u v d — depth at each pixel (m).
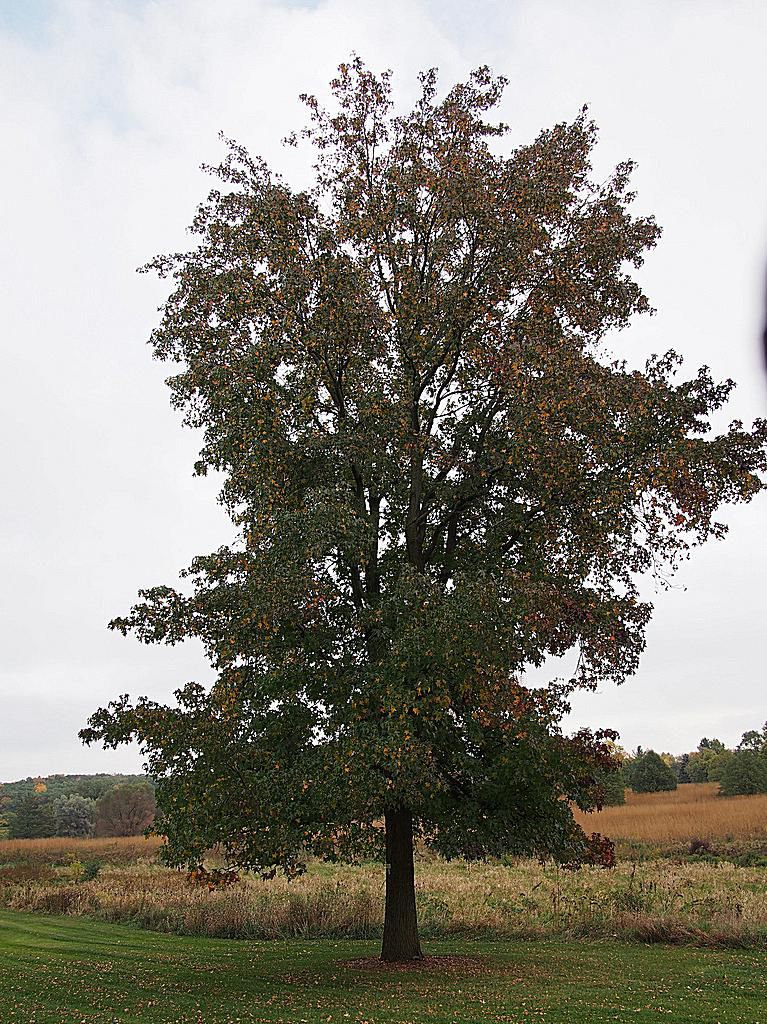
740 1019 11.12
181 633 15.66
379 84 19.33
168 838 15.23
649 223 18.39
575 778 16.22
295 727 15.47
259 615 14.53
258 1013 11.86
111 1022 11.37
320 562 15.89
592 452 15.52
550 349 15.97
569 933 21.05
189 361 17.75
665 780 84.12
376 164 18.47
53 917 27.55
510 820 15.74
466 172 17.17
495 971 15.47
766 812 48.94
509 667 14.50
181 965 17.30
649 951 18.17
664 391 15.83
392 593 15.19
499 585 14.65
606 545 16.47
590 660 16.31
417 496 17.78
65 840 69.88
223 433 17.59
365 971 15.80
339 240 17.53
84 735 15.42
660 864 34.47
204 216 18.47
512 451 15.97
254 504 17.64
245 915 23.86
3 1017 11.79
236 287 17.02
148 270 18.55
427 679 13.80
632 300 18.39
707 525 15.79
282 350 16.62
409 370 17.62
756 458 15.28
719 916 20.12
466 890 28.09
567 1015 11.41
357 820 14.55
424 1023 11.02
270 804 14.35
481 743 15.73
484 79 18.97
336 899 24.80
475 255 17.92
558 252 17.64
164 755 14.93
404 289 17.33
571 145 18.58
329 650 15.62
